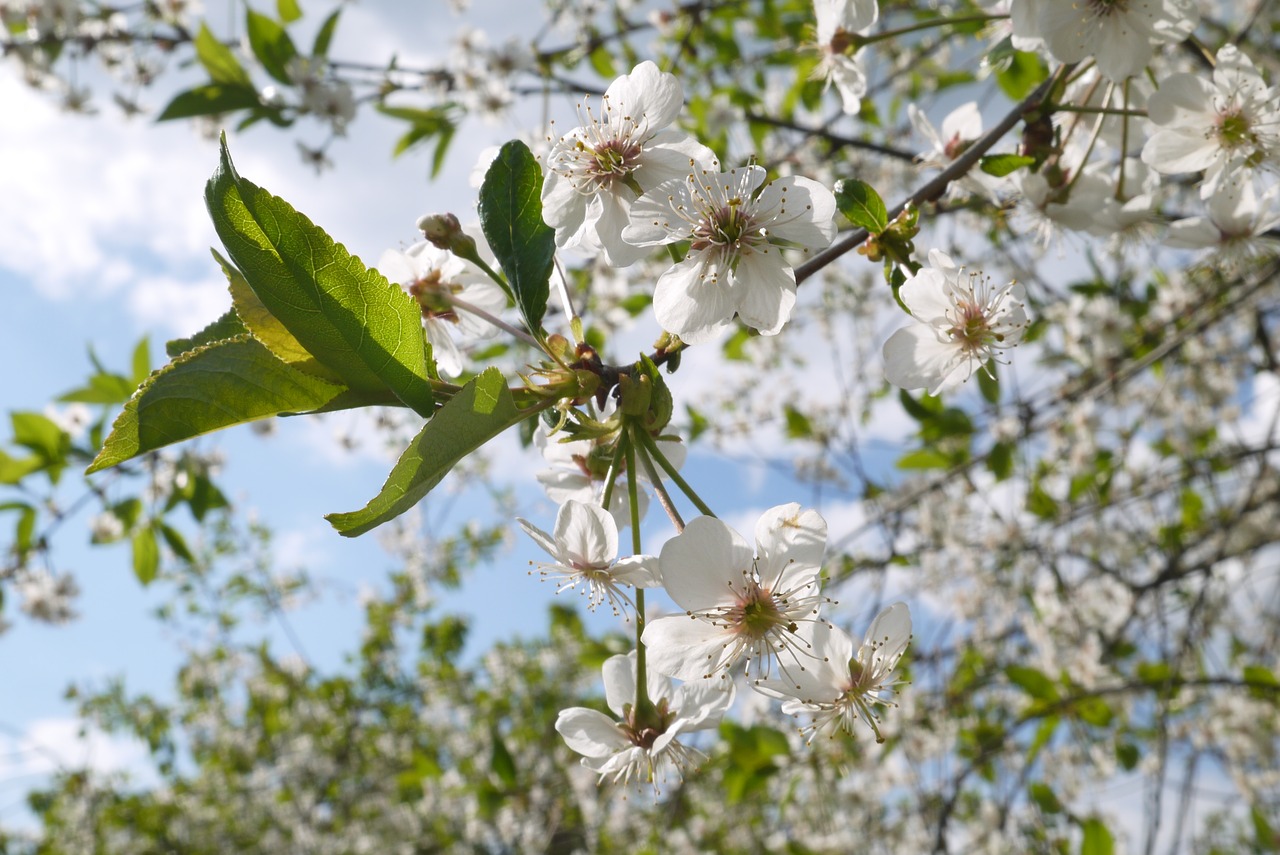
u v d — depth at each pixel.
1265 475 5.51
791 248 1.61
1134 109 2.08
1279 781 6.83
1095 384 4.95
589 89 5.08
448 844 11.02
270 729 13.57
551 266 1.55
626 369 1.50
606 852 8.27
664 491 1.53
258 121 4.75
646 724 1.68
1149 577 6.38
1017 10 1.99
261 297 1.27
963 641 5.99
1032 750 4.63
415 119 5.02
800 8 5.06
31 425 4.50
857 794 6.68
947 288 1.77
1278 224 2.10
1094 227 2.22
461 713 13.64
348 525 1.18
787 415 5.94
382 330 1.32
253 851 12.53
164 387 1.28
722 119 4.54
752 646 1.55
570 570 1.55
